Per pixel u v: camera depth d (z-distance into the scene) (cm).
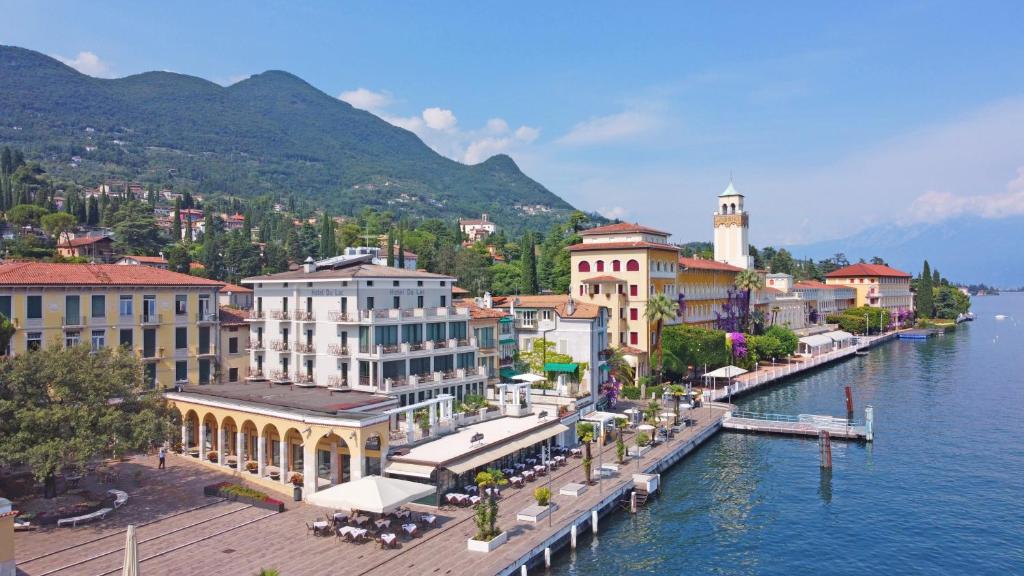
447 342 6681
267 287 6956
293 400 5344
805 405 9600
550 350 8212
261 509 4509
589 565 4269
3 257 14400
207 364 7338
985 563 4406
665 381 10662
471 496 4847
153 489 4906
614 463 6144
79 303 6262
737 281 13962
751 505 5469
